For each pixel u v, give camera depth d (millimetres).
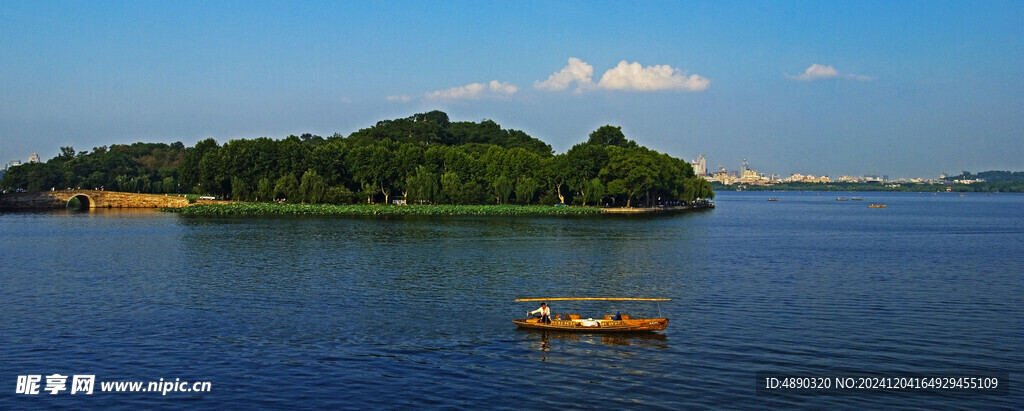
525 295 78438
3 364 51938
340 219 192625
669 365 52125
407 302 73750
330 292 79062
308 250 117625
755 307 71562
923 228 185250
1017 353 55406
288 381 48562
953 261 108625
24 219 190875
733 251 121625
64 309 69562
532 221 191625
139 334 60031
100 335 59656
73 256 108812
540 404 44688
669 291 81000
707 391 47000
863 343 57844
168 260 104562
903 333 61031
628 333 60562
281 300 74375
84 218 195000
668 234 155250
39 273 91812
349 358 53531
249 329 61812
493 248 122562
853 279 89562
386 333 60688
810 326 63312
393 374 50000
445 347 56531
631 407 44250
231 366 51594
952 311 69688
